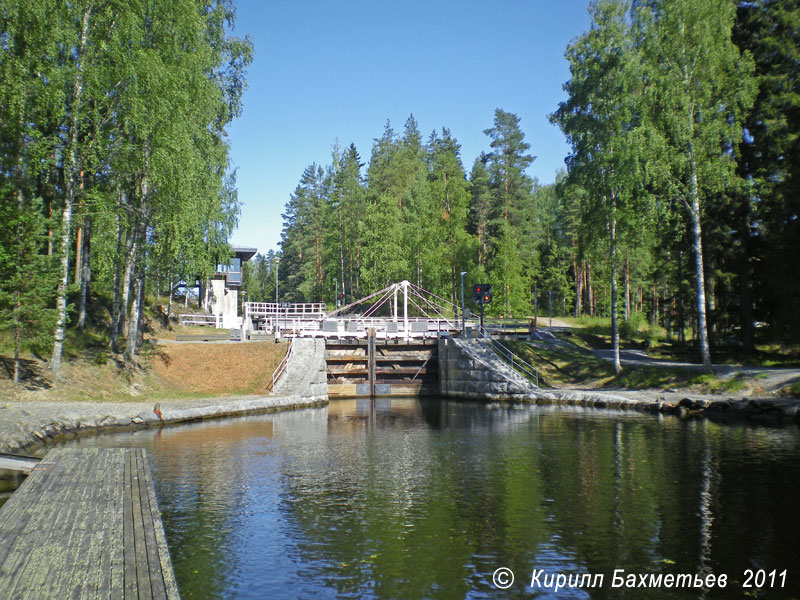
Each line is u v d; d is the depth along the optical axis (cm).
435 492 1633
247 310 5169
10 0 2298
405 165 7381
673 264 4350
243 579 1060
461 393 4388
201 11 3447
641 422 2828
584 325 6588
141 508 1175
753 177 3591
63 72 2420
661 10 3222
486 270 7162
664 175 3228
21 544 959
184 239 3167
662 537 1253
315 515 1427
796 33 3372
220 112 3675
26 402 2478
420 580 1061
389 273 6325
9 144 2631
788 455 1980
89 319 3897
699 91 3241
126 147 2734
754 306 3900
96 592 770
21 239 2559
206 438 2452
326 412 3544
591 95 3588
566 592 1012
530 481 1744
